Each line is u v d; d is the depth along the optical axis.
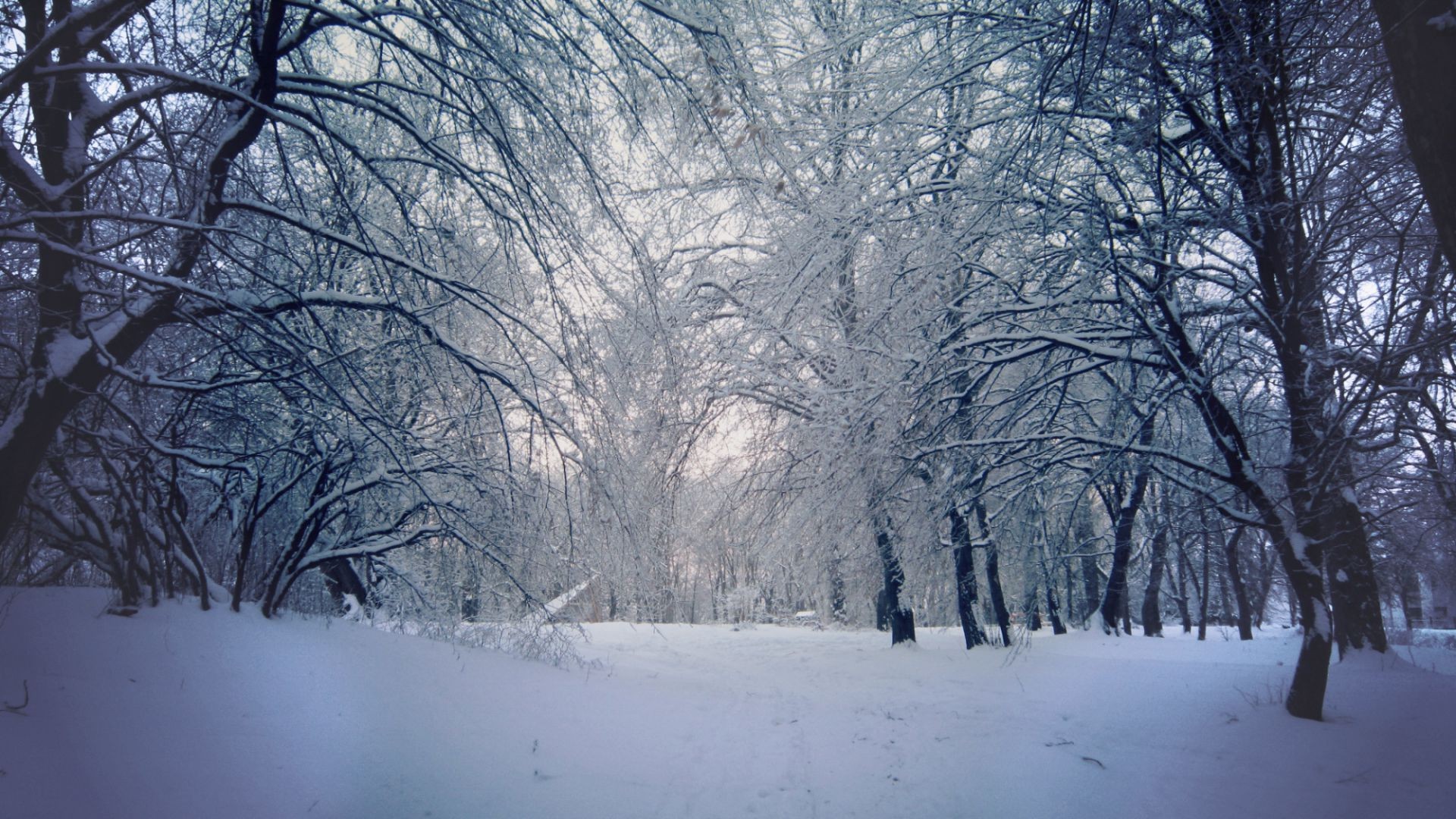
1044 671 12.44
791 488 14.38
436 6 6.23
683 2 7.05
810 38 12.52
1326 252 8.05
